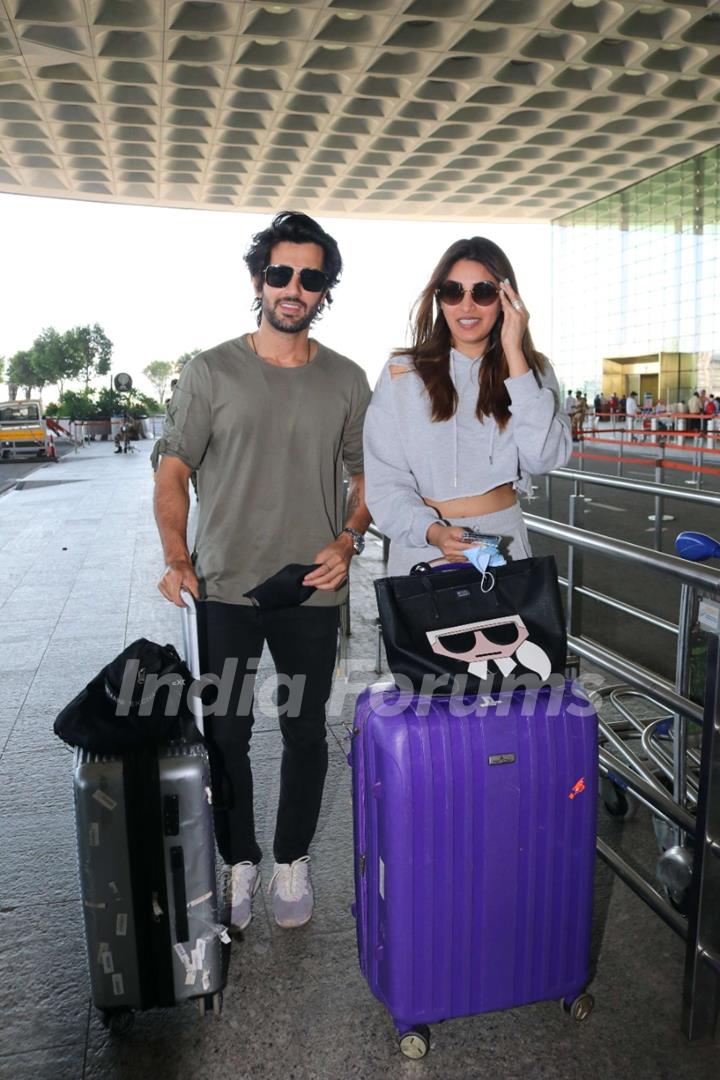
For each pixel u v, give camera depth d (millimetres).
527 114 24141
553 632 1882
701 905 1862
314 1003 2064
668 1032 1952
